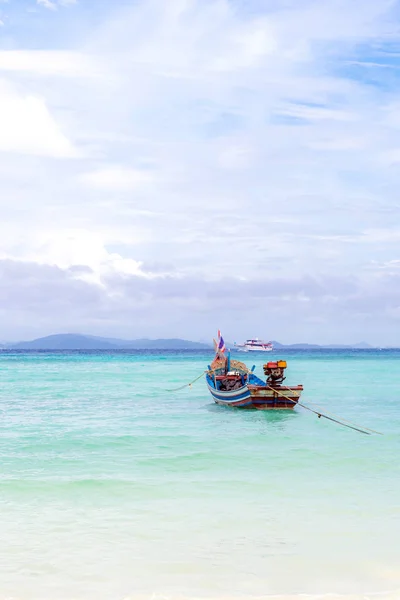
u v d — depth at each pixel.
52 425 27.81
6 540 11.36
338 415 32.50
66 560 10.38
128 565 10.16
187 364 111.56
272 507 13.62
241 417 31.06
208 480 16.34
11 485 15.68
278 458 19.67
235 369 37.72
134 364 111.31
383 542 11.34
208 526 12.24
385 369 91.81
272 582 9.48
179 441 23.19
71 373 77.44
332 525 12.34
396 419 30.83
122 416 31.52
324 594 8.83
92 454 20.33
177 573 9.83
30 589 9.17
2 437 24.08
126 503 13.98
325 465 18.50
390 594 8.77
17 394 45.72
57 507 13.59
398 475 17.08
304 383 59.53
